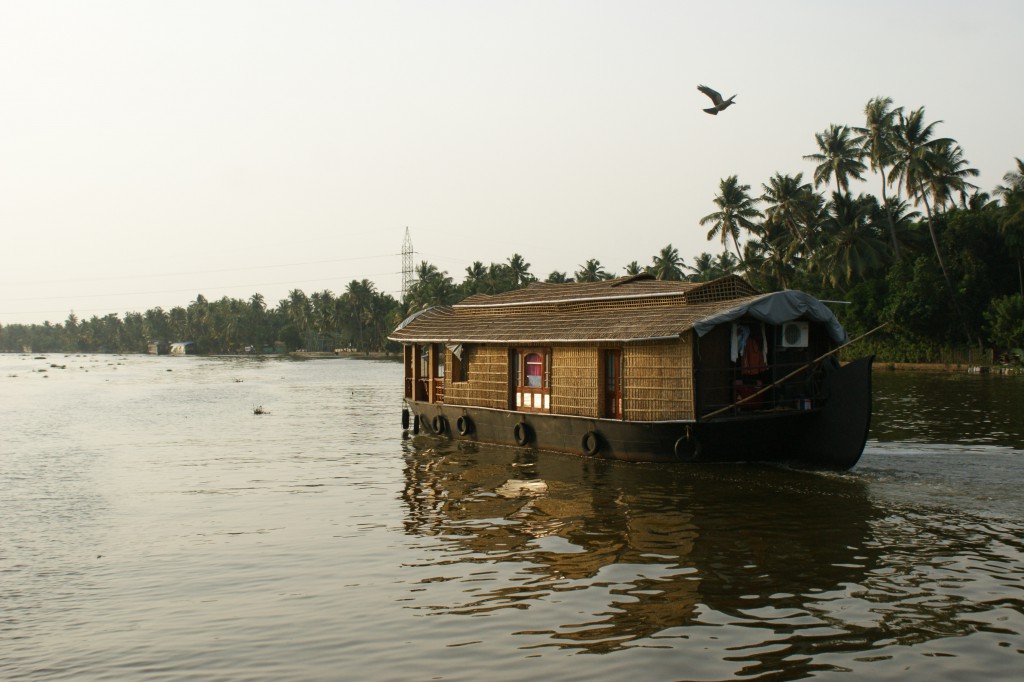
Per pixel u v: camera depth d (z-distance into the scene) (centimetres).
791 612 832
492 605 870
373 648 765
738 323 1614
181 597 924
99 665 741
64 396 4481
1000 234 5450
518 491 1459
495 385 2003
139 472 1794
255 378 6538
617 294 1816
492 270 10869
